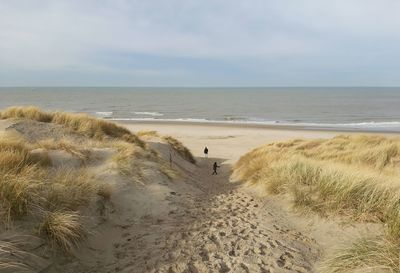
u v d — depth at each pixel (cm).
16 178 546
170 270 480
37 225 494
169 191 935
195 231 645
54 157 948
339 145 1852
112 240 593
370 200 680
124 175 927
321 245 592
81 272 466
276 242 593
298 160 1155
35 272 416
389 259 420
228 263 502
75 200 616
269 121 6359
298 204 780
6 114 1502
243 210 825
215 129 4709
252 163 1486
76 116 1598
